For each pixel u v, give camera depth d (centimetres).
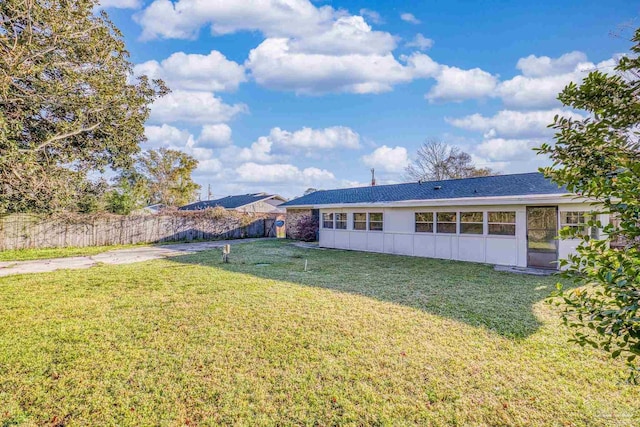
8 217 1373
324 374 344
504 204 1019
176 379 335
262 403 296
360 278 812
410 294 652
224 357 382
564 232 173
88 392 312
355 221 1452
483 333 448
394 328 468
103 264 1058
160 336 443
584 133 210
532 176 1245
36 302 607
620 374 338
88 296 648
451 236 1145
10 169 838
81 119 999
